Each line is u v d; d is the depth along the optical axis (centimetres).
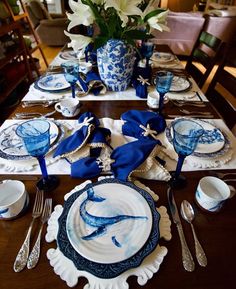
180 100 105
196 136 57
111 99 106
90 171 65
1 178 65
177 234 52
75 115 93
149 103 99
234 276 45
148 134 78
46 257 47
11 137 79
